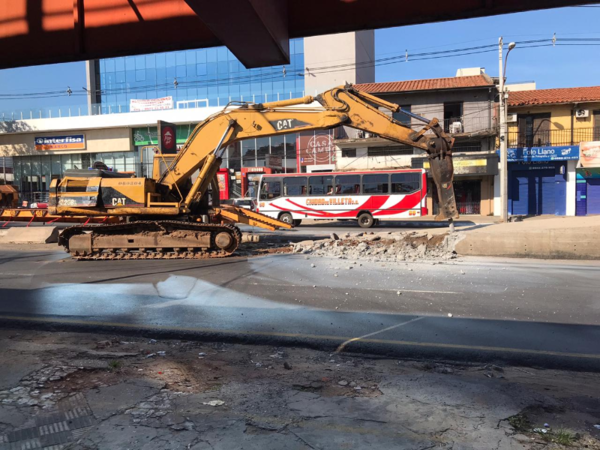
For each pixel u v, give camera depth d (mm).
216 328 5832
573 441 2947
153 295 7797
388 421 3232
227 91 41125
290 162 33594
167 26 7348
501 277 9039
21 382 3953
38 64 8195
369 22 6898
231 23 5914
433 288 8086
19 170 38188
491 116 28438
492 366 4461
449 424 3188
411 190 23125
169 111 34562
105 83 44281
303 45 38781
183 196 14016
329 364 4520
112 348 5023
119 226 12727
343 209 24016
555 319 6152
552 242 11484
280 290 8055
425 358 4715
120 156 36188
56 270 10703
